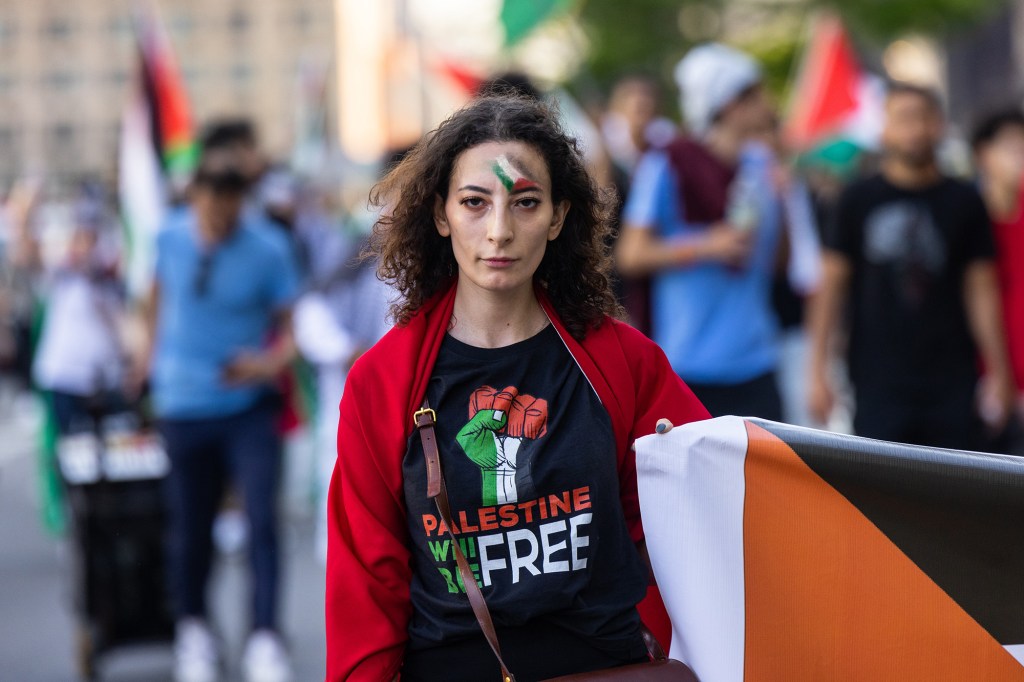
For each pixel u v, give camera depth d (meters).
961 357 8.16
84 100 95.75
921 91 8.01
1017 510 4.08
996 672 4.07
